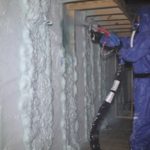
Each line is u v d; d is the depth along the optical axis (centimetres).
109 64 402
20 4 164
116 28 320
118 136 321
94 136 227
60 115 217
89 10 256
